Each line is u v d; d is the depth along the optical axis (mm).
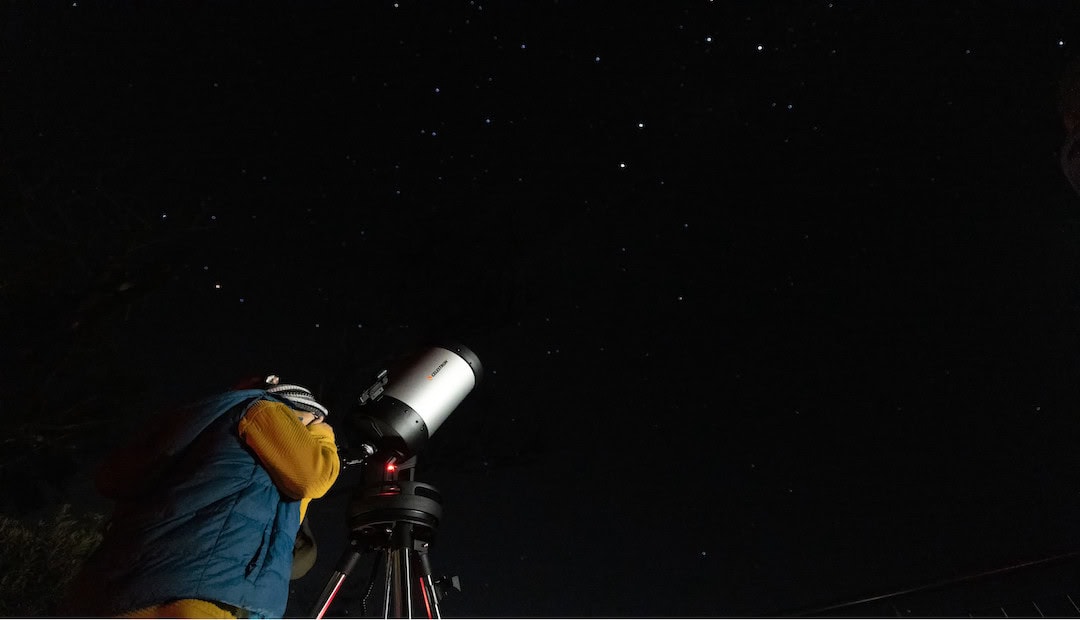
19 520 5027
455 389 2324
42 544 4688
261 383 2031
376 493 2107
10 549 4566
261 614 1568
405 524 2109
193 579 1486
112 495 1744
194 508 1590
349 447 2223
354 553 2213
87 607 1472
